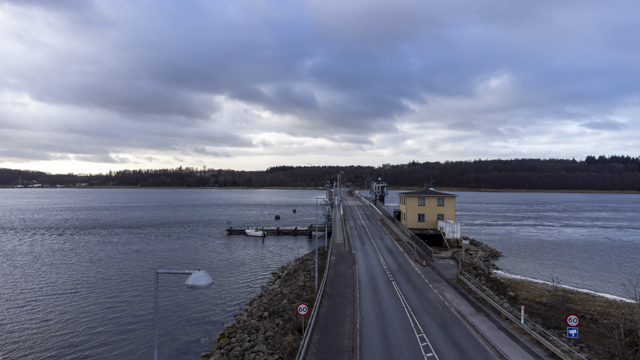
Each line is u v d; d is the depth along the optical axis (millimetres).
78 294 49594
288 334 28781
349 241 63156
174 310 44375
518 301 38469
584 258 70000
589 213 156625
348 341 26266
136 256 72000
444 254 52844
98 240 89312
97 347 35625
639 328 28484
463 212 159750
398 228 71875
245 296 49625
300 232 100312
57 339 37156
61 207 189125
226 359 30203
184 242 87938
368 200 124812
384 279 41625
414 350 24812
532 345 25219
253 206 192250
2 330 39000
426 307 32844
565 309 35625
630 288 50812
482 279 44094
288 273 55094
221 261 69500
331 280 41469
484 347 25250
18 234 98500
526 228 110375
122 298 48125
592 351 27234
